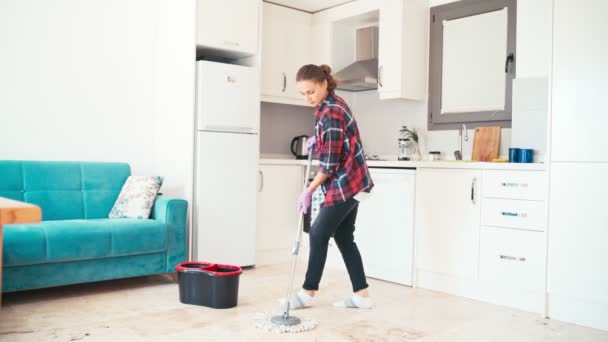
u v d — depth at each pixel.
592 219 2.91
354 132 2.95
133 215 3.57
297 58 4.85
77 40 3.88
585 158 2.93
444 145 4.39
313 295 3.08
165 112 4.16
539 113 3.72
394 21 4.33
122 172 3.87
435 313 3.09
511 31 3.99
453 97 4.33
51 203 3.52
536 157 3.73
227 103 4.00
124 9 4.10
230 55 4.32
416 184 3.75
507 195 3.27
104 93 4.02
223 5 4.02
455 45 4.32
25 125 3.68
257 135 4.21
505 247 3.29
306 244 4.60
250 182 4.16
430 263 3.66
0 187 3.35
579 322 2.97
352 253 3.14
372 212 4.01
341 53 4.93
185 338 2.51
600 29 2.88
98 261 3.22
